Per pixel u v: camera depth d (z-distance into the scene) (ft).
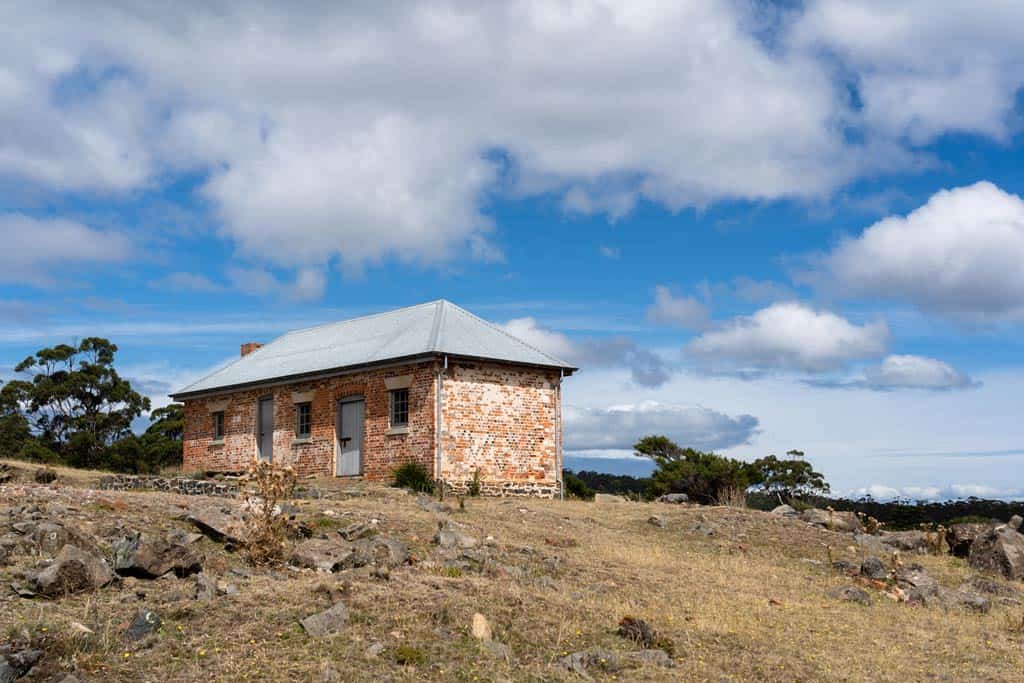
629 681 28.86
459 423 81.05
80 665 24.85
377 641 29.01
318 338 105.50
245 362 109.09
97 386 168.76
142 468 160.25
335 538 46.34
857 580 51.67
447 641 29.76
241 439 99.96
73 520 40.16
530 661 29.55
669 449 125.18
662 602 39.88
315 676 25.94
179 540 39.47
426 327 87.97
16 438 157.79
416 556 43.32
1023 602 50.29
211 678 25.20
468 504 68.74
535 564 44.86
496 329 90.63
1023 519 90.53
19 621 27.27
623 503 82.58
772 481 137.28
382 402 84.84
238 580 34.86
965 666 33.83
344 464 88.17
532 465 85.66
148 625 27.91
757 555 59.36
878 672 32.14
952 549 66.23
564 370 88.84
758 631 36.40
